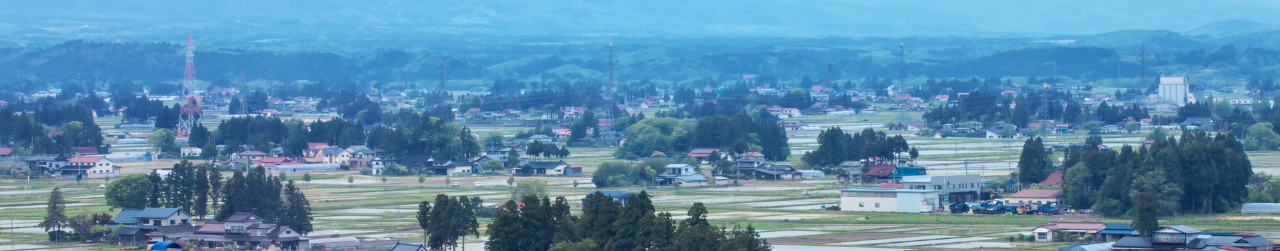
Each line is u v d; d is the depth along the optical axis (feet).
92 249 625.00
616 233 546.67
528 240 549.13
